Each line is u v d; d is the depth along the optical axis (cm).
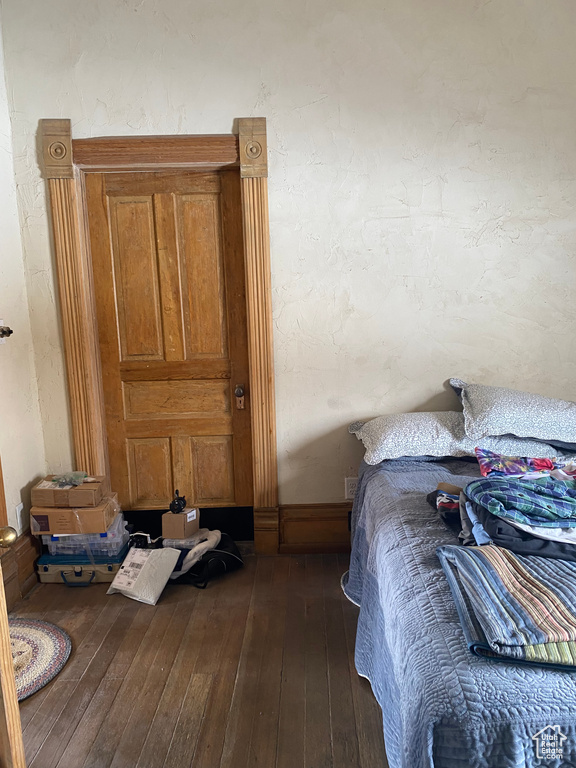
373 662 203
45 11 281
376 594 206
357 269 305
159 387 323
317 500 325
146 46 285
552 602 147
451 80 290
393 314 309
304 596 280
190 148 292
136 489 332
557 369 314
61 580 295
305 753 187
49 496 287
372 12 285
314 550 325
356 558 264
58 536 294
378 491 247
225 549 307
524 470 255
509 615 144
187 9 282
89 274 309
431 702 128
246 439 328
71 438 316
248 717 203
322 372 314
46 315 304
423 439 280
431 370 315
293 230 301
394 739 159
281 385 315
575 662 133
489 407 277
